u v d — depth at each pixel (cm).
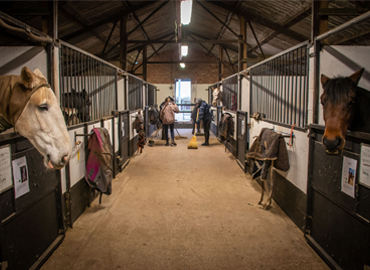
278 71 355
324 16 232
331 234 195
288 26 601
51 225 214
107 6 569
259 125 393
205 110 693
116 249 214
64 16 537
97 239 230
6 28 161
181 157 567
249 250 213
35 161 189
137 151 627
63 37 634
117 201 319
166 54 1361
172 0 681
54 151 133
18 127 133
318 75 222
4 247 154
